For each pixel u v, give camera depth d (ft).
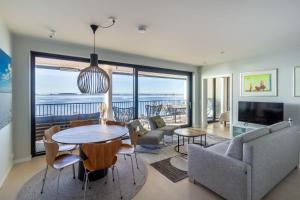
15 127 9.96
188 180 8.12
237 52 13.61
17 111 10.01
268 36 9.95
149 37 10.14
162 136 12.80
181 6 6.59
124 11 7.00
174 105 21.27
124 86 16.55
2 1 6.23
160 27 8.64
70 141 6.94
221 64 17.83
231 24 8.27
